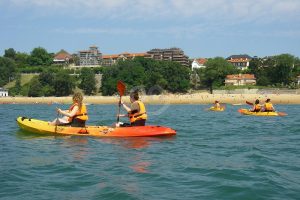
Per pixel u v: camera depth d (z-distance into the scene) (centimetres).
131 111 1371
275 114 2734
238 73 12325
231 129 1658
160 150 1046
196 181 682
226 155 966
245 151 1032
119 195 593
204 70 12000
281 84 10956
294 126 1806
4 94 11762
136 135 1305
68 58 17588
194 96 8925
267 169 782
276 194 598
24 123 1392
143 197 584
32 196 594
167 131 1343
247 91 9969
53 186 653
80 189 633
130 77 10644
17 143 1170
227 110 4234
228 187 638
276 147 1117
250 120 2247
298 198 579
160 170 777
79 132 1318
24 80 13425
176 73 10738
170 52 16025
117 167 807
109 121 2109
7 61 13488
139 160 891
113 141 1211
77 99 1341
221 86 11362
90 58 16675
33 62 16338
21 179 701
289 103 8150
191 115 2964
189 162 866
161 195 596
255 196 588
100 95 11175
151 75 10481
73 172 758
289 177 716
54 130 1332
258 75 11644
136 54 17125
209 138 1325
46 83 11406
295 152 1022
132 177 714
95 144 1148
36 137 1298
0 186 652
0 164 839
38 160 887
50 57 16850
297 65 12106
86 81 11162
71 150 1038
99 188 636
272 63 11569
